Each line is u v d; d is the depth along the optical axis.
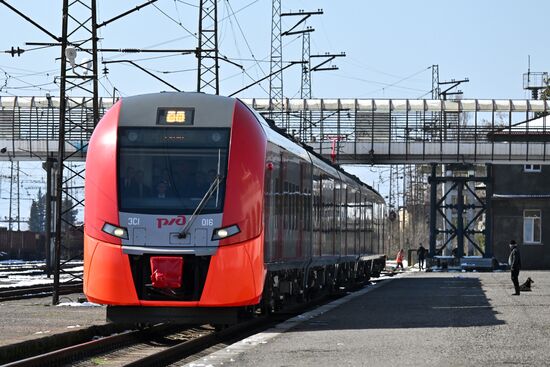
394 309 49.34
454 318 43.12
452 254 135.00
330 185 62.28
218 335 38.66
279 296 45.47
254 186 37.09
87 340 37.12
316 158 59.03
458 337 34.47
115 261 35.88
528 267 133.75
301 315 45.22
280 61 129.12
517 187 134.50
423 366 26.72
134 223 35.97
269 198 39.50
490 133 120.19
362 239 82.12
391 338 34.41
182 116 37.22
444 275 103.50
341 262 68.44
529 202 133.62
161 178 36.53
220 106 37.62
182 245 35.78
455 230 121.56
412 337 34.69
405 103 120.25
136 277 35.91
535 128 122.19
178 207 36.06
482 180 120.88
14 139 118.19
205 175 36.56
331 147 119.62
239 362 28.02
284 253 43.97
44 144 117.75
